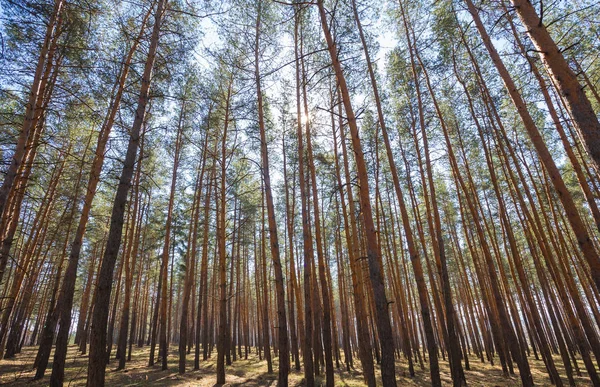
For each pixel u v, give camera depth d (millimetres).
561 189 5895
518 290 17344
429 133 13945
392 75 12945
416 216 14805
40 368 11016
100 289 5957
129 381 11492
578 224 5430
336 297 46844
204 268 16469
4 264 8031
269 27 11750
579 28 9797
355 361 21719
